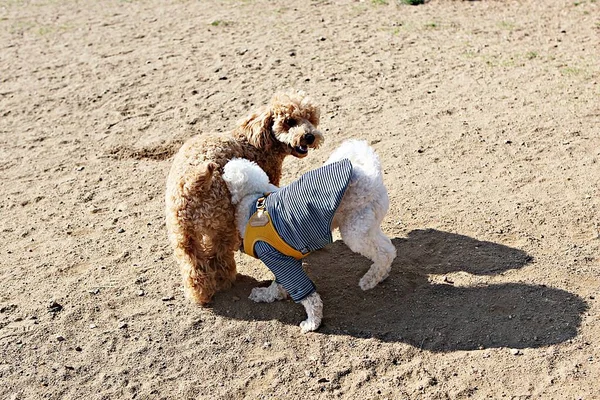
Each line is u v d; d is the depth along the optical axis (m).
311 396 1.88
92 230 2.54
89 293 2.24
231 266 2.23
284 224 1.99
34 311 2.18
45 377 1.98
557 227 2.36
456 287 2.16
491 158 2.74
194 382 1.94
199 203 2.06
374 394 1.87
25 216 2.63
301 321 2.10
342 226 2.04
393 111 3.13
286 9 4.64
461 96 3.21
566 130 2.87
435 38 3.87
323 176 1.98
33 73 3.86
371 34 4.01
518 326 2.02
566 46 3.62
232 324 2.11
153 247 2.43
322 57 3.72
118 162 2.95
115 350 2.04
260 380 1.94
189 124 3.18
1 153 3.07
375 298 2.16
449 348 1.98
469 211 2.46
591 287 2.12
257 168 2.11
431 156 2.79
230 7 4.82
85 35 4.48
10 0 5.55
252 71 3.64
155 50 4.06
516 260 2.24
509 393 1.85
